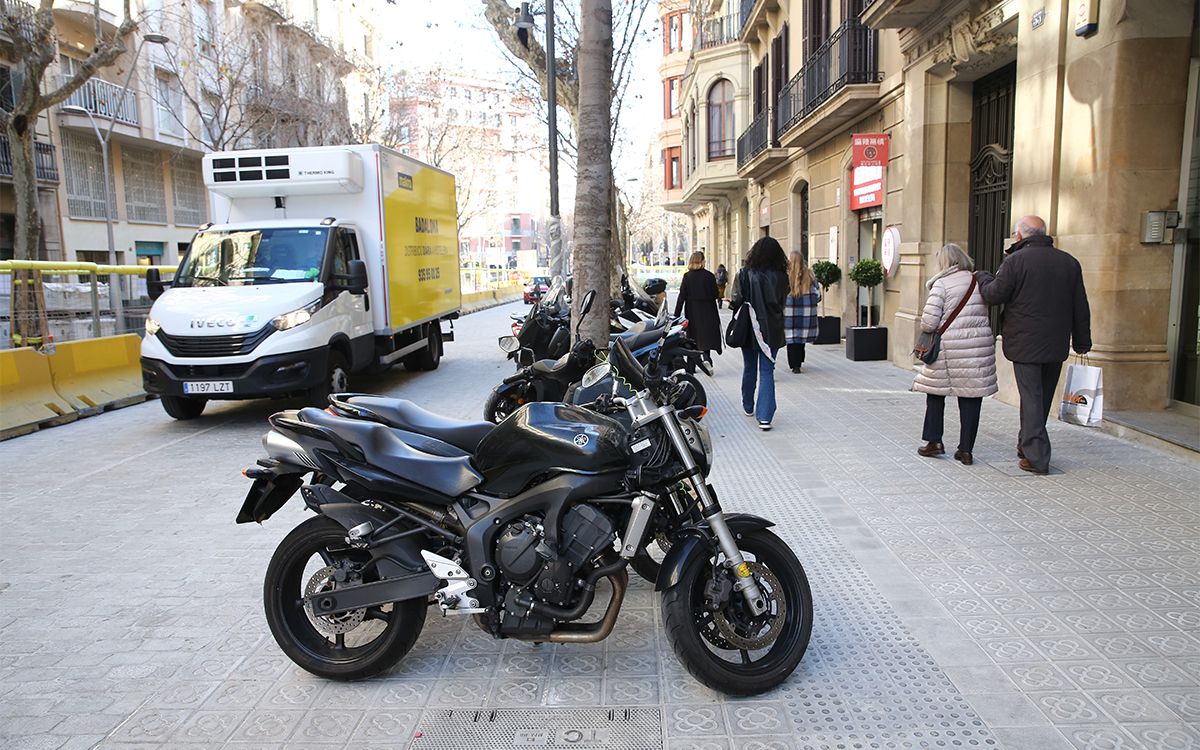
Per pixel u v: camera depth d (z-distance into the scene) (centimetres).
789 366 1232
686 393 342
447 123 4484
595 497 338
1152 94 716
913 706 326
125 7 1906
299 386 928
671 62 4294
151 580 483
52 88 2742
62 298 1034
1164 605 401
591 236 749
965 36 996
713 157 3053
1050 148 811
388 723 326
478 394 1164
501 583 345
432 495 352
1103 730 305
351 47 4947
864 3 1373
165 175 3438
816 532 522
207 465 766
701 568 342
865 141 1312
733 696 337
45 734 322
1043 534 499
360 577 357
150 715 335
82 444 865
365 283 1024
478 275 4272
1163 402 747
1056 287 597
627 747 305
